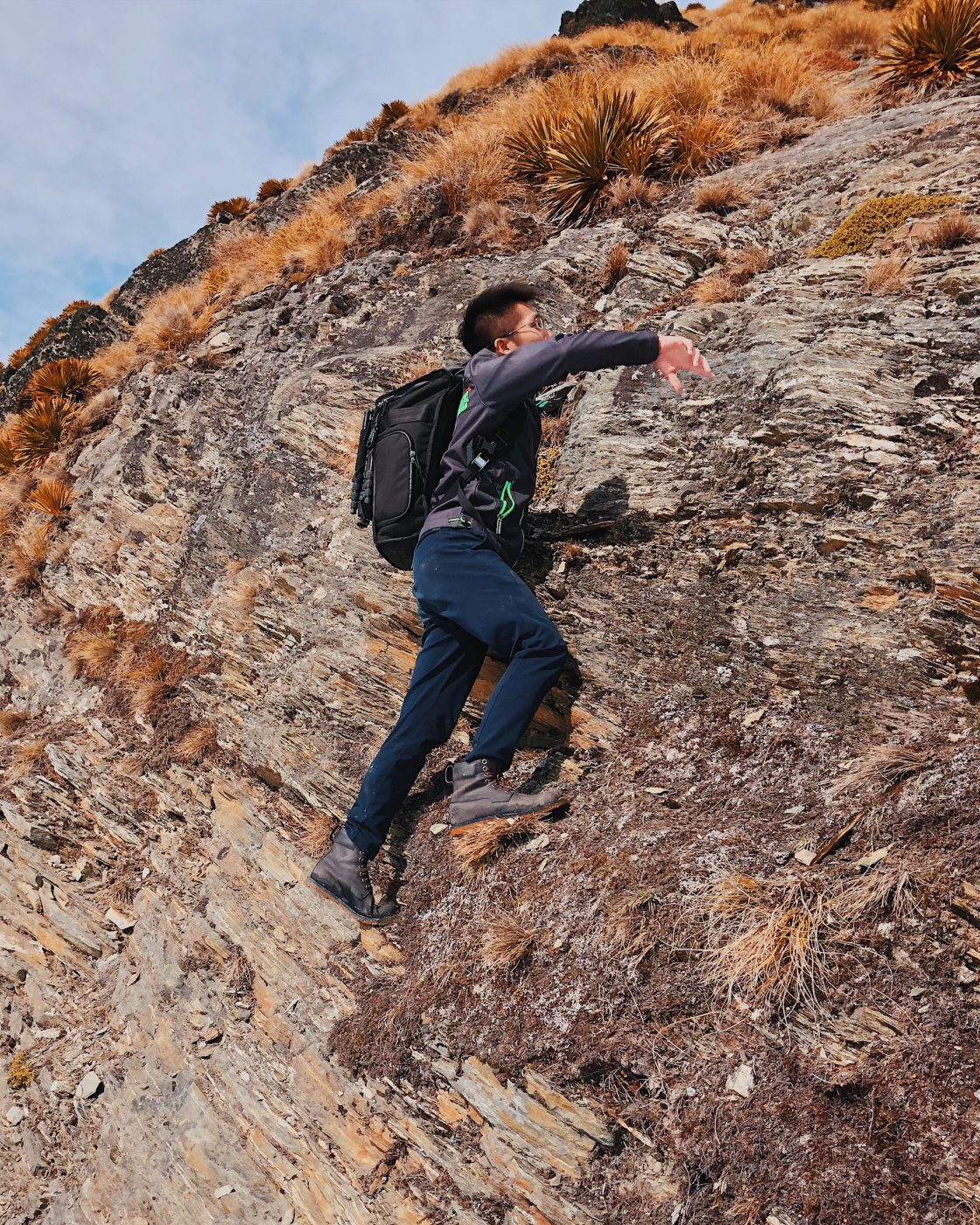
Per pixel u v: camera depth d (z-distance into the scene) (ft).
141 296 53.31
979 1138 6.66
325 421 19.70
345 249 29.12
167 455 25.73
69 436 34.65
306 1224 11.25
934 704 9.96
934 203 16.60
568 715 12.36
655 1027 8.47
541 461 15.30
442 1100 10.02
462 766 10.33
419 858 12.30
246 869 15.80
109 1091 15.96
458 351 19.67
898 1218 6.59
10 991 19.83
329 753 14.85
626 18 64.85
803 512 12.46
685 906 9.16
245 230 50.21
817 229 18.58
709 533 13.01
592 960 9.30
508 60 50.70
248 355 26.71
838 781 9.64
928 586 10.80
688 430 14.62
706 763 10.89
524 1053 9.13
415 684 10.63
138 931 17.93
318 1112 11.68
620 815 10.75
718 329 16.37
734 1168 7.45
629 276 19.58
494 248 24.90
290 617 17.13
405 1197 10.12
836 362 13.75
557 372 9.82
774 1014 8.02
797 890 8.64
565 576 13.50
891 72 26.22
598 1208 8.13
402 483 10.69
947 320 13.82
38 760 21.58
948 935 7.79
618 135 24.49
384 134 51.16
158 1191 13.48
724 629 12.02
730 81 28.50
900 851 8.48
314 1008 12.66
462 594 10.11
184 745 18.40
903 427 12.53
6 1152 16.75
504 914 10.50
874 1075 7.28
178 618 21.03
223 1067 13.75
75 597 26.45
